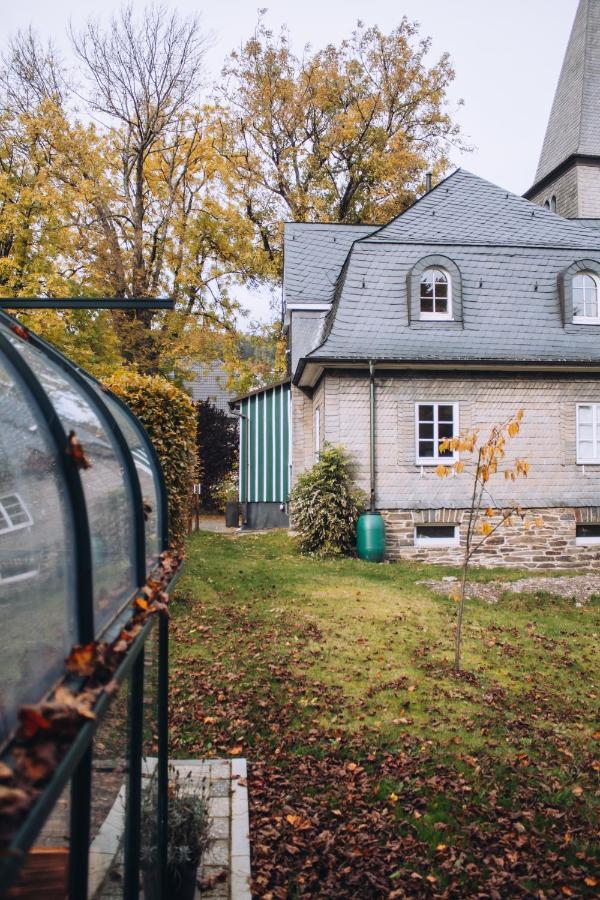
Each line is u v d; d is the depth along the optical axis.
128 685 2.64
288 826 4.71
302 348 18.33
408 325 15.81
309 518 15.13
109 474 2.42
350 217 30.11
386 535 15.30
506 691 7.39
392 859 4.40
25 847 0.98
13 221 17.47
